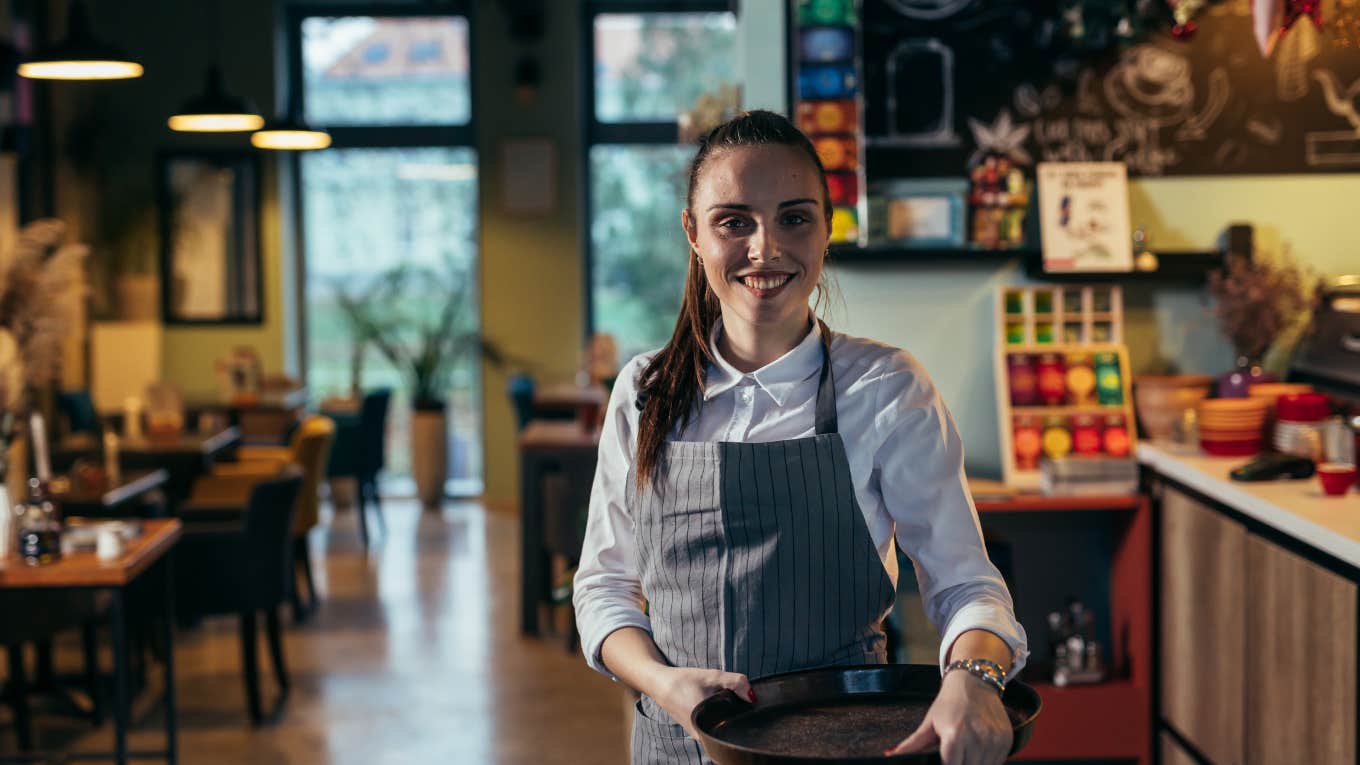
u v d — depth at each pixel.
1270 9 3.03
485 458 9.79
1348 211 4.17
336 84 9.84
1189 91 4.16
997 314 4.10
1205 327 4.21
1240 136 4.17
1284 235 4.18
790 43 4.18
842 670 1.52
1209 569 3.49
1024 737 1.39
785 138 1.52
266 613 5.47
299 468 6.13
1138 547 3.90
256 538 5.09
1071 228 4.07
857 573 1.60
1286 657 3.02
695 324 1.66
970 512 1.58
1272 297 3.92
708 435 1.63
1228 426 3.66
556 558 7.59
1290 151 4.17
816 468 1.57
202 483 7.14
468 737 4.93
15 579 3.95
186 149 9.43
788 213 1.51
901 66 4.18
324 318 10.01
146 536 4.40
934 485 1.56
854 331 4.17
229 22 9.43
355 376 9.73
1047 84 4.18
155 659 5.96
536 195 9.64
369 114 9.84
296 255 9.93
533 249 9.69
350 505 9.68
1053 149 4.19
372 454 8.41
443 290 9.97
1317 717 2.86
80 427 7.78
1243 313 3.94
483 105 9.61
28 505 4.16
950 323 4.18
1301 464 3.34
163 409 7.10
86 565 4.02
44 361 6.64
